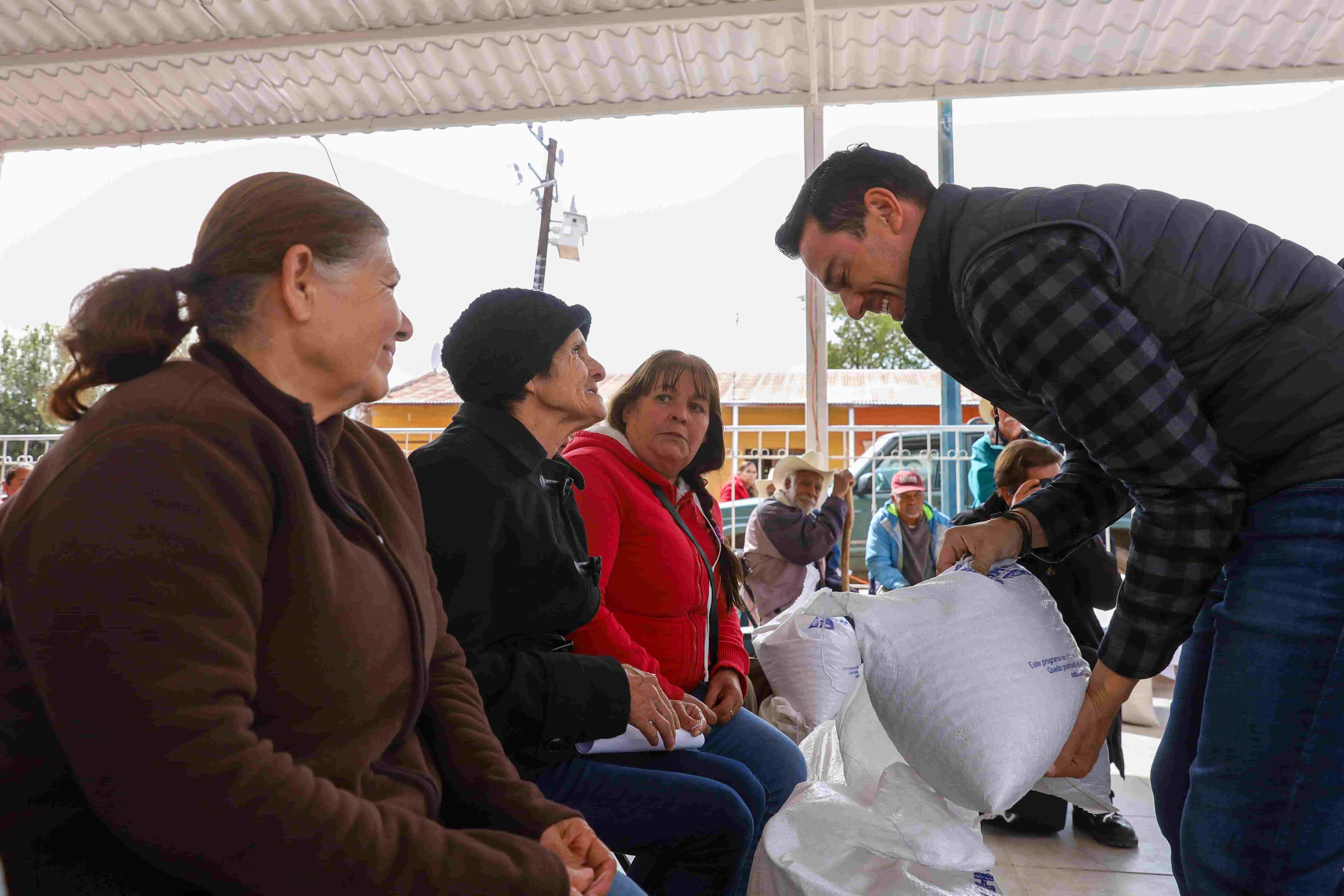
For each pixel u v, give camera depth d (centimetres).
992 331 133
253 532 81
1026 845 288
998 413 514
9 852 78
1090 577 305
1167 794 151
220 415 82
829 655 173
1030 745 148
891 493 588
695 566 199
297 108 522
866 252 153
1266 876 125
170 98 522
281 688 86
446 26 439
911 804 164
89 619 71
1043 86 469
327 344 96
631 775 152
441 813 114
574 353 167
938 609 160
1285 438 127
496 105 509
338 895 78
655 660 185
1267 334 126
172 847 73
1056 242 128
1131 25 432
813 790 175
